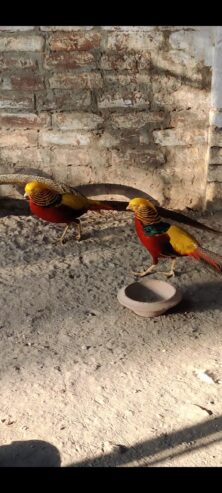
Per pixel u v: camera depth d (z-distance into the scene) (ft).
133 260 14.83
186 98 16.17
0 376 10.89
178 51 15.72
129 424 9.74
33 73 16.20
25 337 12.00
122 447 9.30
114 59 15.94
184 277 14.11
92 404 10.17
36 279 14.06
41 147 17.01
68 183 17.40
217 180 16.71
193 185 17.15
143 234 13.28
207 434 9.53
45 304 13.10
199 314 12.71
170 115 16.42
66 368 11.06
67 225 15.53
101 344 11.75
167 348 11.60
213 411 9.98
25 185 16.15
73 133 16.78
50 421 9.83
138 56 15.88
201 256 12.88
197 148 16.67
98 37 15.74
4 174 16.94
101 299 13.28
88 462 9.07
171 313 12.74
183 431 9.59
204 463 9.02
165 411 10.00
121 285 13.79
